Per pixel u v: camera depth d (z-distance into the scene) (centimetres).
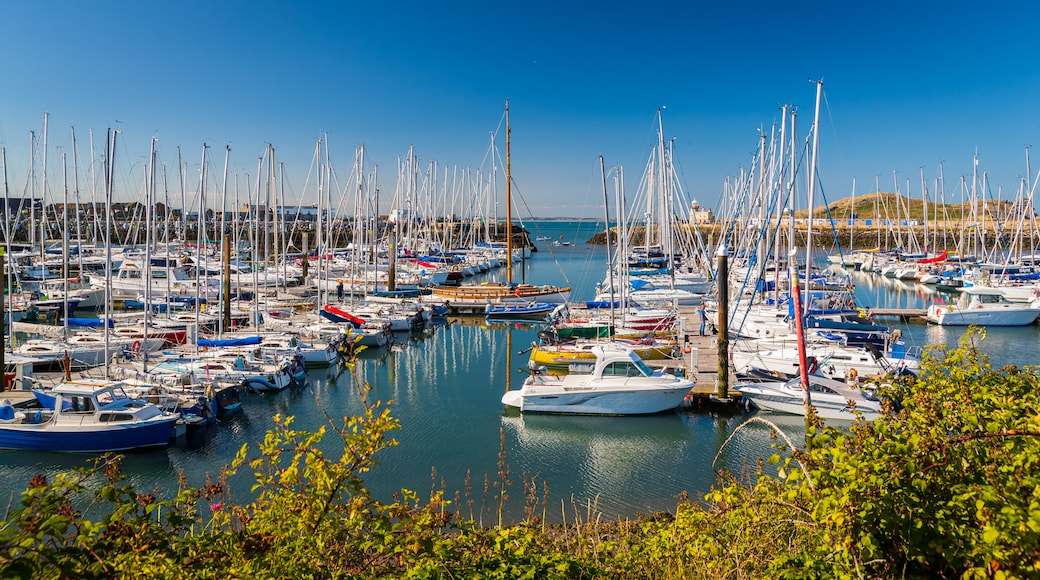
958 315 4428
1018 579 488
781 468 731
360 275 5822
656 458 2089
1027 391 819
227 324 3909
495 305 5100
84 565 542
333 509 656
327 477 641
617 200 4303
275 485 701
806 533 741
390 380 3150
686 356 3125
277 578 614
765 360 2752
